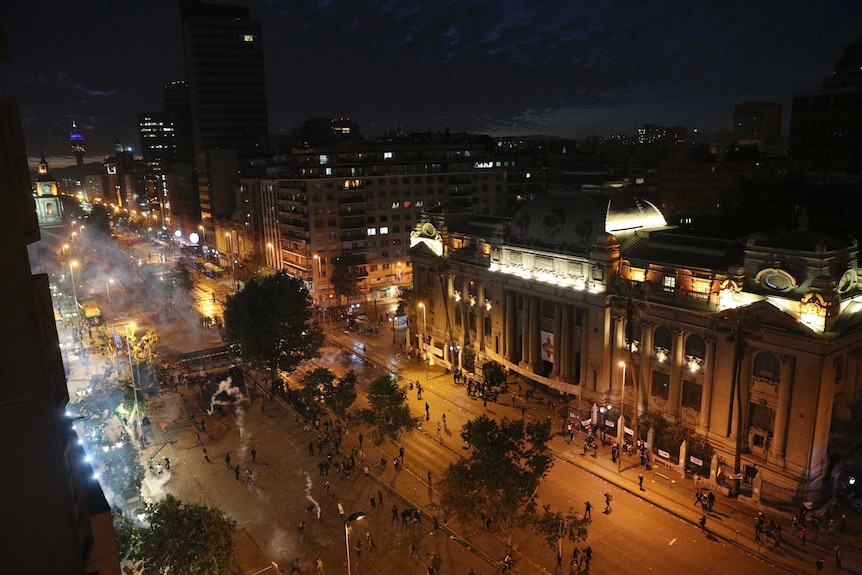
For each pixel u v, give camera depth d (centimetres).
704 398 6419
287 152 19125
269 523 5822
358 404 8456
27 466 922
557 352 8106
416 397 8619
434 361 9988
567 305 7869
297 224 14362
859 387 6022
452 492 5084
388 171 14462
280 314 8912
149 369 8719
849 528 5406
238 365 10138
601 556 5194
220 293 15900
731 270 6047
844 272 5641
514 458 5169
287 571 5141
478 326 9456
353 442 7469
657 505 5894
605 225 7394
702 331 6347
